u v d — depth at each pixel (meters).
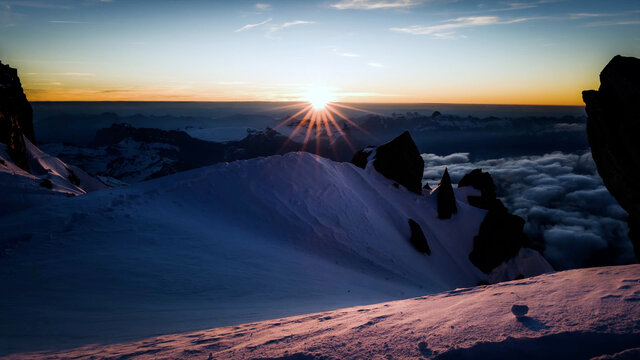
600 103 11.01
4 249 15.37
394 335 4.33
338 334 4.75
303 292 14.27
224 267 16.03
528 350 3.36
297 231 25.39
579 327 3.58
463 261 39.59
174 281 13.60
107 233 17.94
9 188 28.31
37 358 5.94
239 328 6.84
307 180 33.62
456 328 4.20
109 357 5.44
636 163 9.88
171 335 7.32
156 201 24.17
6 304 10.27
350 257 24.09
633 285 4.72
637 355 2.92
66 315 9.53
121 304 10.89
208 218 23.78
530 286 5.84
